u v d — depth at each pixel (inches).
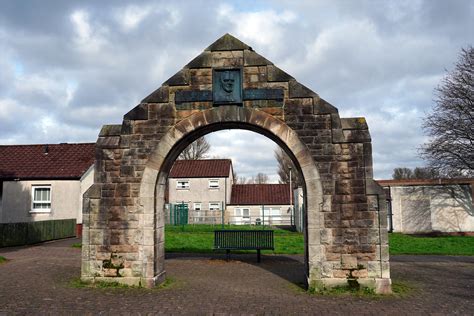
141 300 339.6
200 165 1855.3
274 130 394.3
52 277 430.6
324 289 373.1
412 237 956.0
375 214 376.5
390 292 367.6
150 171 402.0
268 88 399.9
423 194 1151.0
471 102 1046.4
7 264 519.5
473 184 1148.5
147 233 396.5
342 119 391.5
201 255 638.5
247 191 1875.0
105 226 402.0
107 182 406.0
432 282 424.2
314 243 378.0
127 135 409.1
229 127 427.2
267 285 407.5
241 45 407.8
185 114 405.7
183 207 1565.0
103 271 397.7
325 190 382.0
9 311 300.7
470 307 321.7
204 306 321.1
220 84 404.5
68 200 951.6
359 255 374.3
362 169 382.0
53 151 1072.8
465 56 1051.9
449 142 1079.6
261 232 576.7
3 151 1082.1
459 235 1111.6
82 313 300.4
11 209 959.0
